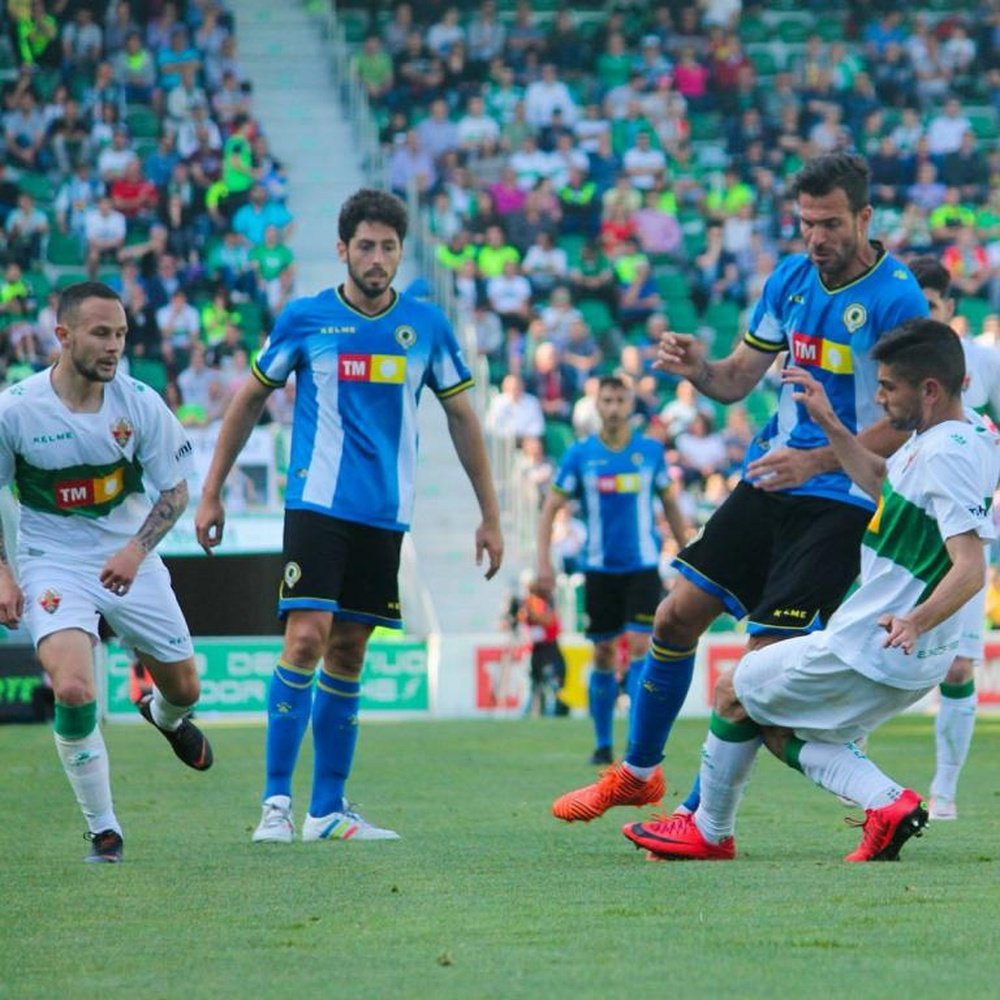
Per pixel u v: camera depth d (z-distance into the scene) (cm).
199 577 7331
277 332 2752
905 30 11219
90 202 9188
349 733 2802
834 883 2088
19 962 1703
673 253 9769
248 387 2769
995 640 7625
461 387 2811
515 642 7544
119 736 5841
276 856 2509
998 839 2645
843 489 2366
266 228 9250
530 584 7381
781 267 2491
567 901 1994
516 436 8488
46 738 5750
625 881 2147
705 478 8375
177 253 9000
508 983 1535
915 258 3247
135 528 2620
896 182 10312
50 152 9506
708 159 10544
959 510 2086
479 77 10569
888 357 2147
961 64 11175
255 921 1911
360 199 2722
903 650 2077
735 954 1653
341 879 2225
